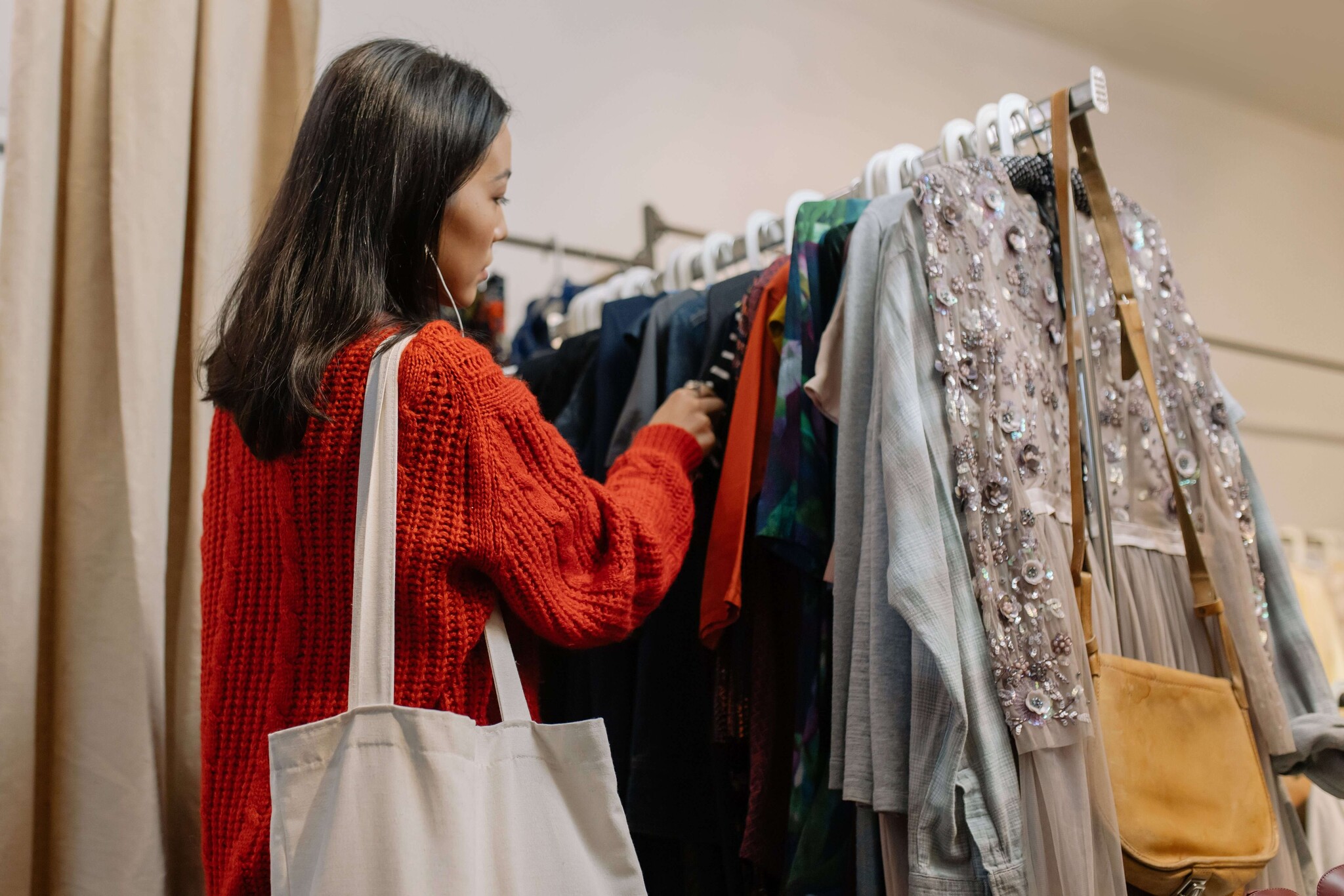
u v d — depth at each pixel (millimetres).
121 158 1169
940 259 975
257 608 805
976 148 1203
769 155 2301
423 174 830
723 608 1036
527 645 856
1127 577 1067
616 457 1222
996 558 912
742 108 2291
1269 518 1176
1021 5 2621
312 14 1348
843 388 1002
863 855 899
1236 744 989
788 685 1083
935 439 932
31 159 1130
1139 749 930
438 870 663
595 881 727
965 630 879
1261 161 3080
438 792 680
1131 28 2701
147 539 1111
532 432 804
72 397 1150
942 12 2600
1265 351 2361
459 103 858
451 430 760
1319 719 1071
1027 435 975
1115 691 938
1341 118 3158
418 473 752
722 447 1170
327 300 788
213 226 1212
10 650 1045
